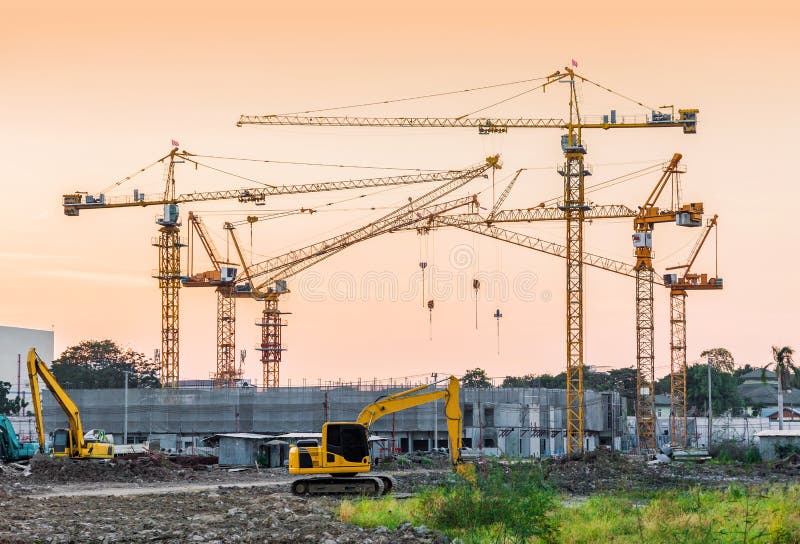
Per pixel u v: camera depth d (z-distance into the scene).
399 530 47.00
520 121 183.50
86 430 192.75
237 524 49.84
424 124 193.88
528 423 180.38
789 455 122.19
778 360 167.12
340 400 183.25
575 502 67.06
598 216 199.12
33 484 85.00
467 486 50.34
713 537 42.03
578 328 169.62
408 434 179.12
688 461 127.25
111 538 43.91
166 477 95.19
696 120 181.38
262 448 121.75
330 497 67.56
